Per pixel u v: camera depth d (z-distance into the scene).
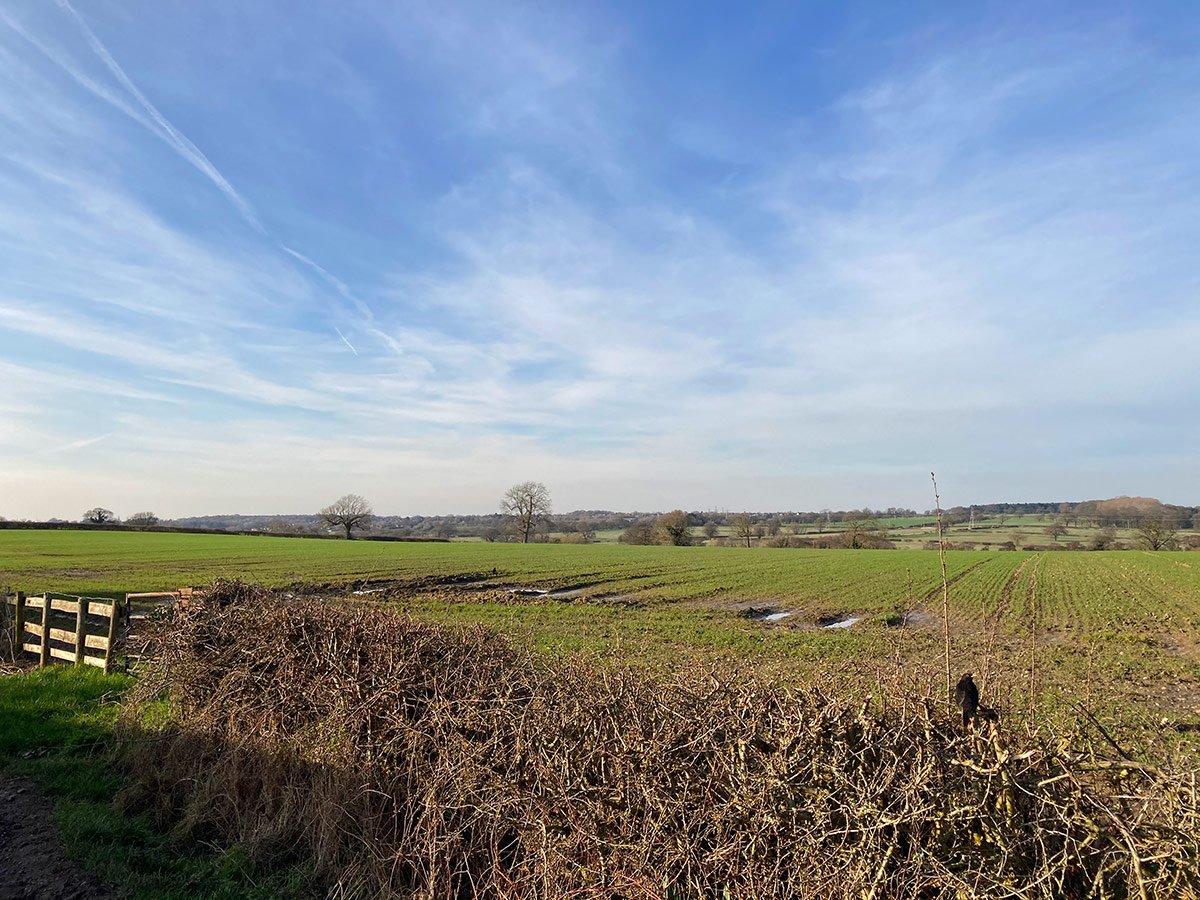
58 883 5.11
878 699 4.55
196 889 5.13
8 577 32.25
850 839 3.75
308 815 5.67
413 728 5.52
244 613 7.63
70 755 7.60
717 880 3.94
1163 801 3.32
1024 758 3.63
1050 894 3.20
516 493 116.50
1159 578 40.56
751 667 5.46
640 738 4.46
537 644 16.83
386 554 60.75
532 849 4.48
